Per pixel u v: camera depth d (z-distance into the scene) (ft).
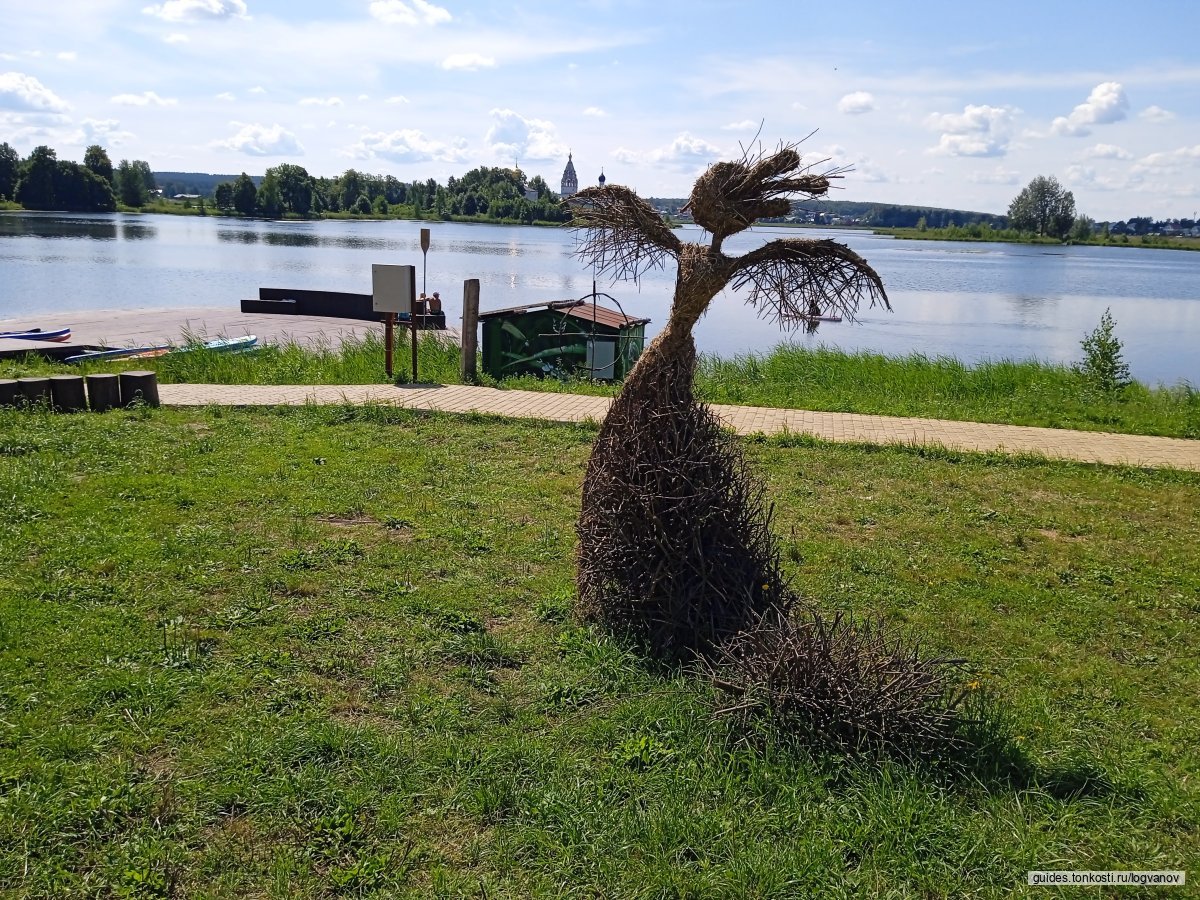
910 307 124.16
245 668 15.46
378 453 29.94
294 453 29.40
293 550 20.84
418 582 19.61
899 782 12.79
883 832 11.92
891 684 13.64
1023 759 13.70
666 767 13.25
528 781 12.82
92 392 34.63
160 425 32.65
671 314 16.02
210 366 46.11
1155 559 23.67
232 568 19.67
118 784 12.15
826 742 13.46
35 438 28.99
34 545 20.16
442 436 32.71
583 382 45.70
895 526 25.39
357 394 39.47
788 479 29.43
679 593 15.96
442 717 14.24
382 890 10.76
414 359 43.21
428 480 27.22
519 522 23.88
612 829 11.87
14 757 12.59
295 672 15.47
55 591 17.74
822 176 15.17
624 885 10.99
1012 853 11.69
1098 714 15.70
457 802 12.30
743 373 50.49
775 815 12.25
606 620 16.93
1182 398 47.14
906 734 13.39
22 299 99.86
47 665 15.03
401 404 37.17
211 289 115.75
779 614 14.89
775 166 15.12
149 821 11.62
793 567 21.91
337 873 10.92
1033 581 21.85
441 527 23.09
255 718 13.96
